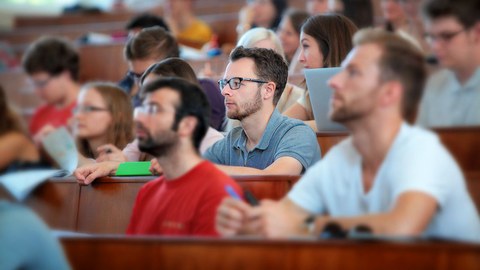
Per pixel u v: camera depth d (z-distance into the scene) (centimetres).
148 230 416
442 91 462
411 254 348
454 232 379
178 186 414
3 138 435
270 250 364
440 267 346
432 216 371
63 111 820
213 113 613
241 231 383
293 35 754
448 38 451
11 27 1351
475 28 448
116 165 512
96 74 1020
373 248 352
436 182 366
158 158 415
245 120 529
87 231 508
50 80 823
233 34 1124
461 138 447
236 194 410
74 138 611
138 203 429
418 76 380
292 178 454
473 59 452
